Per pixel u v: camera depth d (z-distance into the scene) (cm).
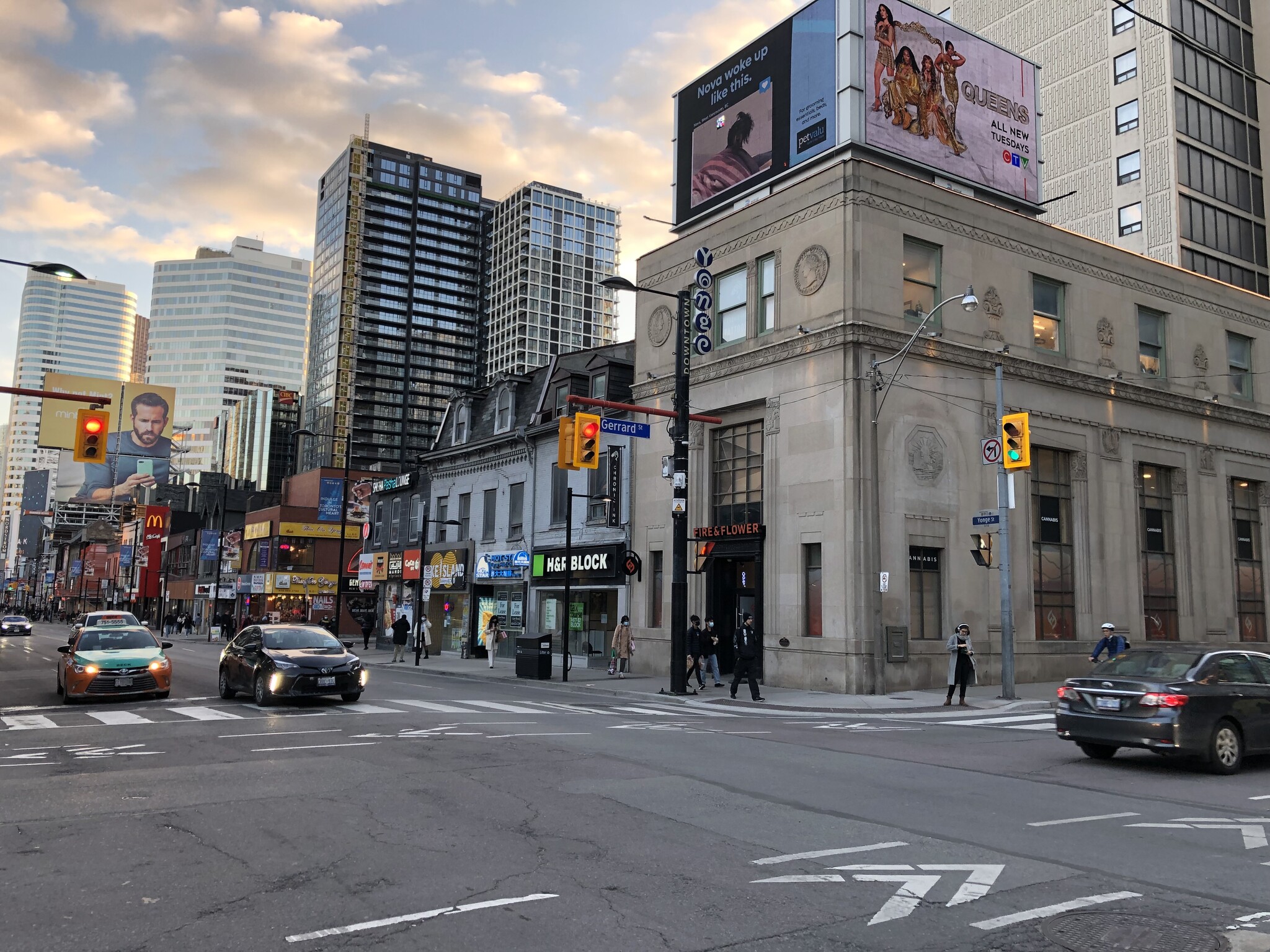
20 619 7306
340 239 17588
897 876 649
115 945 506
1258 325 3400
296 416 18488
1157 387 2995
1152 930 537
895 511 2333
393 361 17500
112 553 10612
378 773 1032
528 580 3550
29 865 660
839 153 2641
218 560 6888
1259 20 5869
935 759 1219
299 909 568
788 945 514
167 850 703
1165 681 1144
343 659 1806
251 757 1140
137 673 1833
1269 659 1230
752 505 2641
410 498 4694
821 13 2733
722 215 2989
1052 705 2017
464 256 18538
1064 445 2728
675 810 859
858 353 2334
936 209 2541
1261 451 3319
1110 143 5666
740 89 3002
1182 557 3000
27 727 1423
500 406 3922
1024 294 2708
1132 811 887
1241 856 712
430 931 530
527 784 977
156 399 8950
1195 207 5381
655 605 2928
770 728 1568
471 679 2791
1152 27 5509
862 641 2244
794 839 757
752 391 2617
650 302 3092
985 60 2973
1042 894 609
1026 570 2584
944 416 2467
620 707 1959
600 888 616
